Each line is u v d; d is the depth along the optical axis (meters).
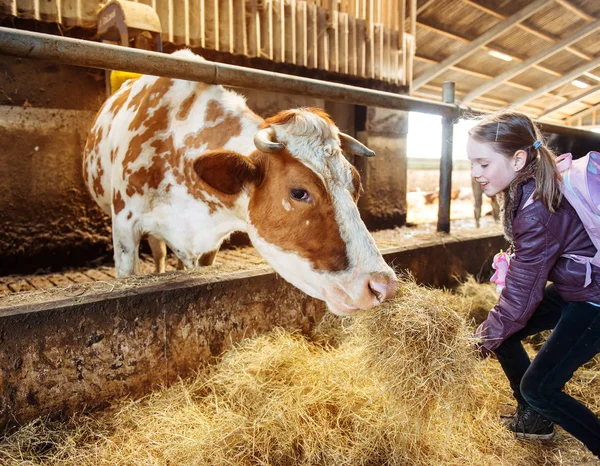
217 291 1.94
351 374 1.84
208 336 1.94
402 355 1.53
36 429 1.54
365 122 5.30
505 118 1.45
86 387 1.66
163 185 2.33
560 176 1.40
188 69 1.94
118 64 1.76
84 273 3.60
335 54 5.14
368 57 5.50
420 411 1.51
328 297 1.64
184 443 1.52
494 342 1.57
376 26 5.51
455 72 10.64
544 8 8.88
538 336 2.63
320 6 5.13
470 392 1.62
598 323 1.45
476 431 1.74
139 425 1.63
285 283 2.18
